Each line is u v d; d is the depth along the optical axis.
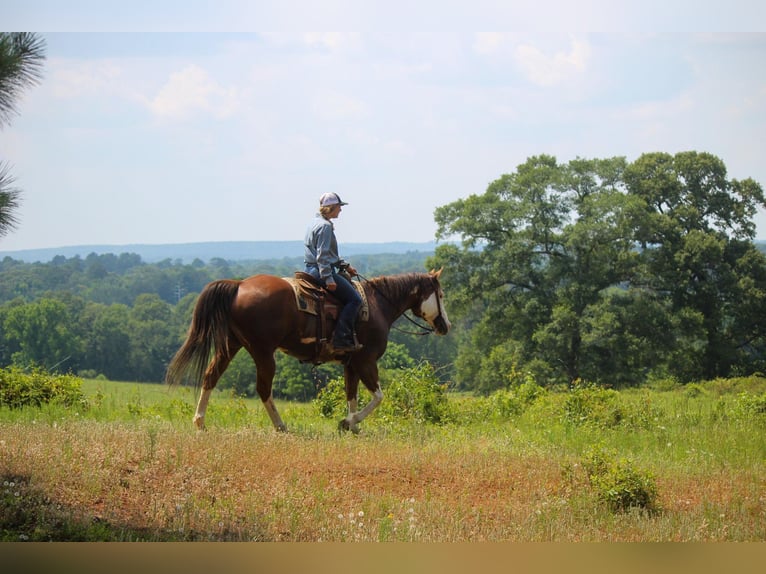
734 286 51.91
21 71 7.60
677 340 49.03
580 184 53.59
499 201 52.66
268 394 12.23
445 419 15.52
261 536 7.64
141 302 91.00
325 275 12.18
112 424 11.93
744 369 51.00
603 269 49.94
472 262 52.28
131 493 8.52
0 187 7.68
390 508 8.70
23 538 7.12
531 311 50.34
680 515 9.00
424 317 14.12
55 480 8.48
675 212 53.59
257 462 9.97
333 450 10.88
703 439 13.73
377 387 13.16
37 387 15.16
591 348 47.62
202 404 11.98
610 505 9.20
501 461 11.06
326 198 12.48
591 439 13.45
